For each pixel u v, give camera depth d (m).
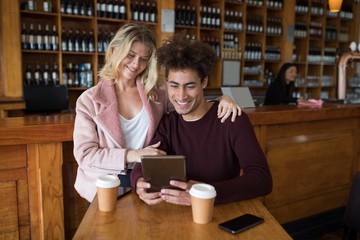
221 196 1.08
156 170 1.07
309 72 6.91
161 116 1.57
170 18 4.71
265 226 0.98
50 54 4.39
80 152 1.44
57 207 1.71
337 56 3.34
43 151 1.63
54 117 1.83
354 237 1.54
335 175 2.88
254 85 5.82
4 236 1.63
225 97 1.37
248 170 1.18
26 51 4.02
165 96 1.61
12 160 1.60
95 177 1.45
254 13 5.89
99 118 1.45
